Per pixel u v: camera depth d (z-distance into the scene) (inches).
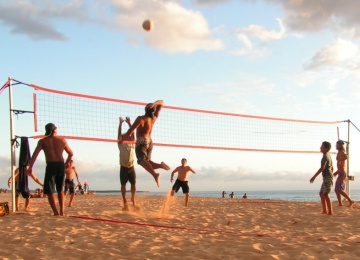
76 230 196.7
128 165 290.0
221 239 176.1
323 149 285.6
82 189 1076.5
